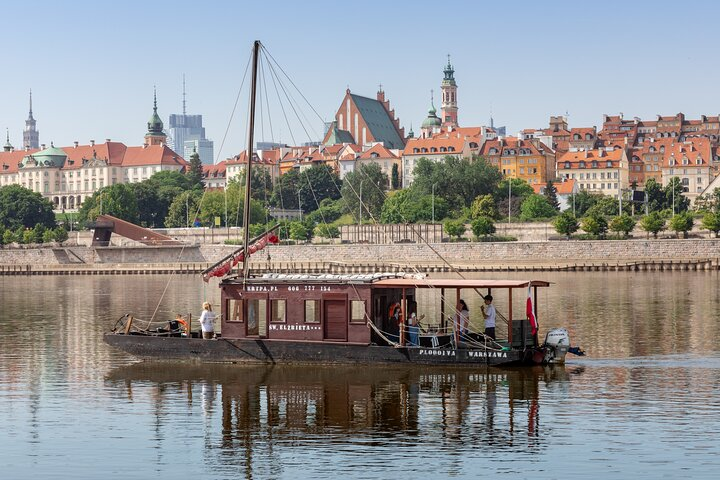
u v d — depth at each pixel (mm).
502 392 75562
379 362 84875
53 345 108000
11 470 58312
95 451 61906
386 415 69125
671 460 57719
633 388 76688
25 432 66500
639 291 177500
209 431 66000
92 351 102438
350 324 85562
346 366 85562
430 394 75188
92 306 164625
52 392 79312
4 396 77938
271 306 87875
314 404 72750
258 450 61344
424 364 84500
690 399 72500
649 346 99562
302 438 63781
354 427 66125
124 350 91875
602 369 84875
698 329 114188
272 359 87375
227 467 58188
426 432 64562
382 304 86500
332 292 85750
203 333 90312
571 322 122938
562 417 67750
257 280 87938
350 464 58031
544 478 55156
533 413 68938
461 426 65875
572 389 76312
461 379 80375
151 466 58719
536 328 86875
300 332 86938
